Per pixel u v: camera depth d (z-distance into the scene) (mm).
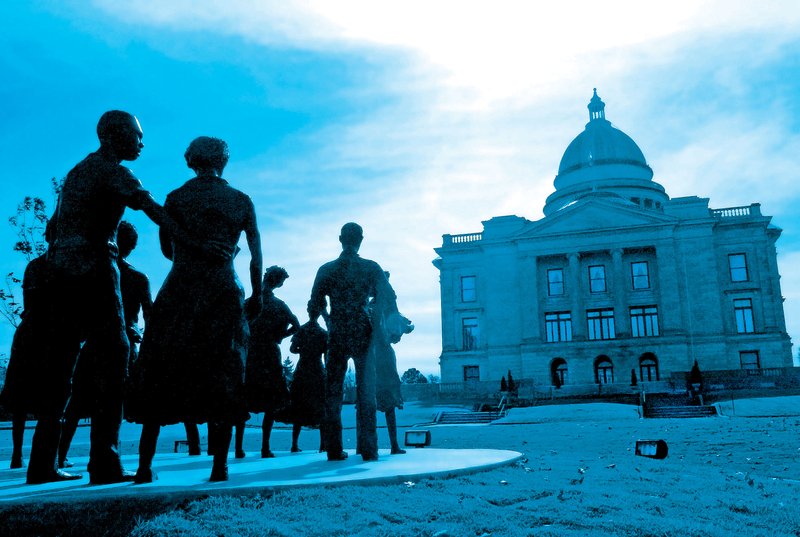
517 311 69250
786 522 6336
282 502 5480
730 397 47344
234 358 6512
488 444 21844
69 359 6422
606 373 67250
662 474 8938
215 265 6523
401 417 47219
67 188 6395
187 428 11219
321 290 9242
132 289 8234
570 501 6188
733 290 65812
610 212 68125
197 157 6828
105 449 6426
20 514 4680
